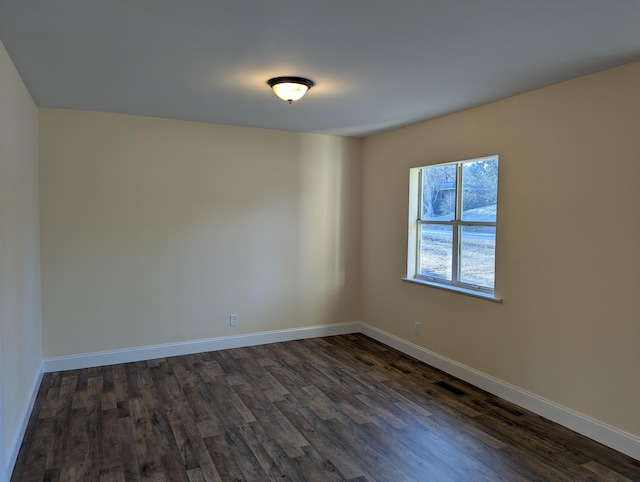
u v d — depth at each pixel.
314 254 5.10
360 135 5.07
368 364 4.26
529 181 3.21
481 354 3.66
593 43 2.30
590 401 2.84
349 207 5.27
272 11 1.97
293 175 4.93
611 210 2.69
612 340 2.71
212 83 3.08
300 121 4.32
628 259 2.61
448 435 2.89
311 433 2.92
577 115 2.87
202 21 2.08
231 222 4.64
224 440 2.82
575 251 2.90
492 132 3.51
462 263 3.99
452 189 4.09
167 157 4.31
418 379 3.88
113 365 4.16
